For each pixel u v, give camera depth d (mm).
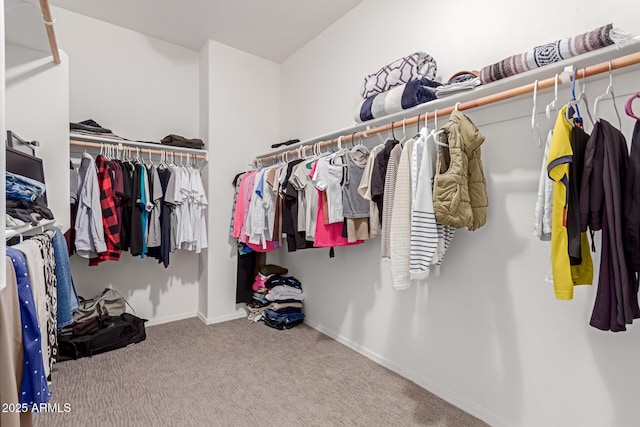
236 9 2438
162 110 2887
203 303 2928
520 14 1445
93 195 2170
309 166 2061
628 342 1139
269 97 3223
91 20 2557
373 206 1828
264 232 2475
